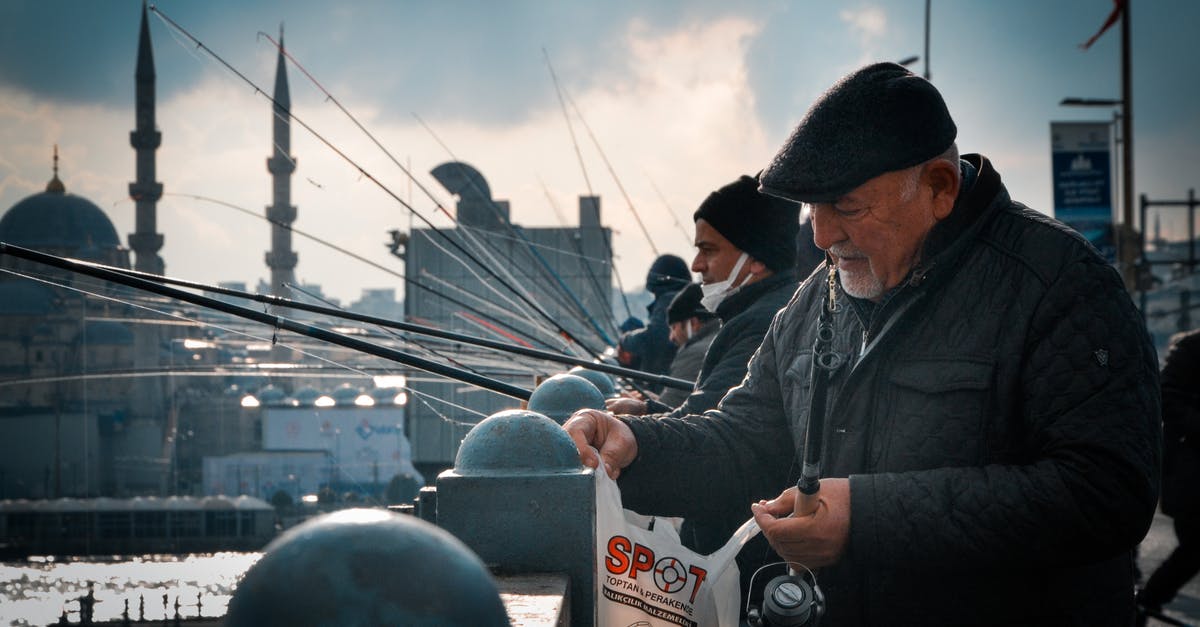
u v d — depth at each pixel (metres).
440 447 25.59
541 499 1.99
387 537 1.03
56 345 101.94
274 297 3.67
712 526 3.04
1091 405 1.86
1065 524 1.82
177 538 58.16
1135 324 1.91
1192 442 6.60
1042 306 1.93
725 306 3.57
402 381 4.62
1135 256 26.34
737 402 2.55
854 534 1.93
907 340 2.06
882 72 2.02
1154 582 6.75
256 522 58.53
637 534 2.33
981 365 1.97
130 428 100.94
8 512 57.16
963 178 2.07
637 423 2.41
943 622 2.02
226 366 5.99
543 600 1.73
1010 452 1.98
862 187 1.98
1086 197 23.05
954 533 1.88
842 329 2.23
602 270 22.98
